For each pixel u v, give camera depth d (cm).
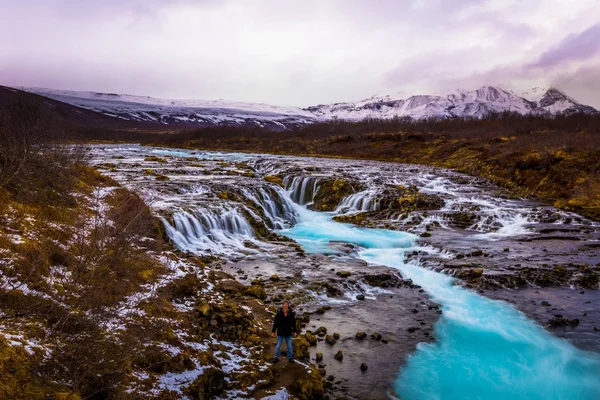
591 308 1236
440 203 2731
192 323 912
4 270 775
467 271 1492
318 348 964
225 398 725
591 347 1017
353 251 1828
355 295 1313
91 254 979
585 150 3350
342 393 804
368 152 5994
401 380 858
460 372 902
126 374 662
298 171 3809
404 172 4034
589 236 2058
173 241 1653
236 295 1182
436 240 2011
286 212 2656
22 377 553
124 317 812
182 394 679
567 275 1473
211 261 1546
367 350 970
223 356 834
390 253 1819
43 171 1308
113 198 1605
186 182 2655
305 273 1469
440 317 1166
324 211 2906
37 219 1059
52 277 851
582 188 2870
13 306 692
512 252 1775
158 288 1002
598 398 828
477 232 2203
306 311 1159
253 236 2006
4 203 1032
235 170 3584
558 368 927
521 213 2467
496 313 1194
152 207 1855
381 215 2630
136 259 1115
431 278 1496
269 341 937
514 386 860
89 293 808
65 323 689
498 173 3703
